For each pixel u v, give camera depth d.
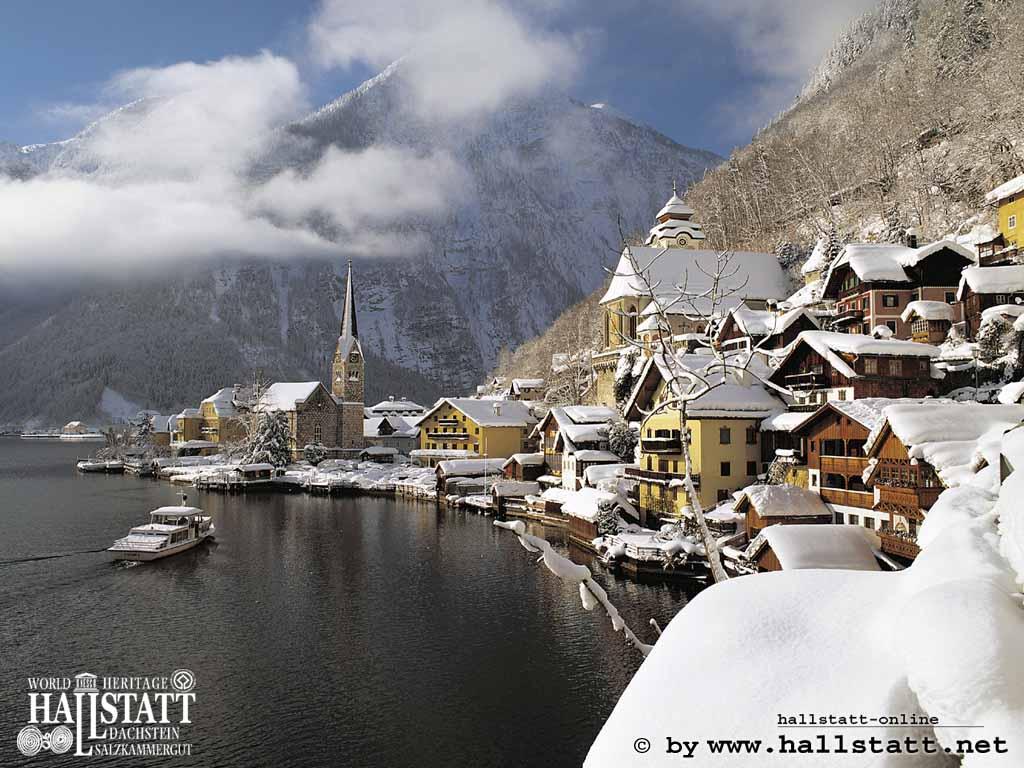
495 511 85.12
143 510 88.56
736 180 162.62
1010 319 52.62
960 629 6.38
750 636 8.27
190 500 100.19
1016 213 65.94
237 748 28.53
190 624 43.16
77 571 56.44
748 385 59.44
